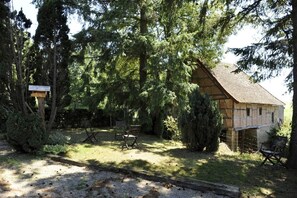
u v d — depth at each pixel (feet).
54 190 20.71
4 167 26.12
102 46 48.14
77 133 51.16
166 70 51.37
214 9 38.47
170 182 23.40
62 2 39.65
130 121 54.85
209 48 58.23
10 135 30.73
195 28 51.21
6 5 35.60
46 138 32.27
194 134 35.96
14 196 19.21
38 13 37.96
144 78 54.60
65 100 39.34
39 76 38.14
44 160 29.40
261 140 87.81
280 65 34.81
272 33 35.14
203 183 22.52
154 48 48.80
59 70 38.29
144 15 52.60
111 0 49.37
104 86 55.93
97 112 66.74
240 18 36.58
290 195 21.75
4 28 35.78
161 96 48.01
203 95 36.99
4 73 36.04
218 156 33.78
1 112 42.73
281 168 29.19
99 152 33.22
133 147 37.52
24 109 34.78
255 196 21.25
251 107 81.97
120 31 51.80
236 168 28.30
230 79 81.20
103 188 21.44
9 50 36.06
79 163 28.12
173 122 50.44
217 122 36.14
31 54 38.19
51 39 37.27
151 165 28.22
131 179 24.12
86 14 47.06
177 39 49.47
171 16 39.73
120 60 56.24
